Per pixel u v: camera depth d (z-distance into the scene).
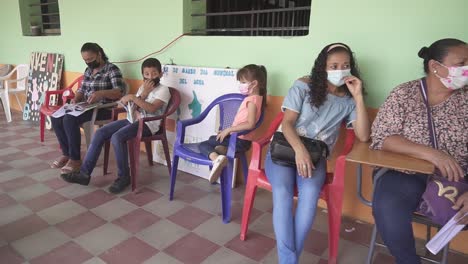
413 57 1.73
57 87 3.72
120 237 1.77
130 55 3.06
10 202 2.09
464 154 1.37
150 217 1.98
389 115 1.46
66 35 3.59
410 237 1.27
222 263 1.60
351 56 1.64
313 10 1.99
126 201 2.16
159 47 2.82
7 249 1.64
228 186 1.92
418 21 1.68
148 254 1.64
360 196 1.62
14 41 4.33
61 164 2.69
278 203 1.47
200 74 2.52
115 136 2.22
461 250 1.74
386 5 1.75
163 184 2.44
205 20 2.78
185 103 2.65
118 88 2.72
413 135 1.42
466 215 1.16
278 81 2.22
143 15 2.85
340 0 1.88
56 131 2.64
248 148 2.14
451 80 1.31
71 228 1.84
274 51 2.20
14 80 3.96
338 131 1.75
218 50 2.46
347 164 2.03
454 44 1.30
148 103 2.32
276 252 1.69
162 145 2.77
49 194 2.22
